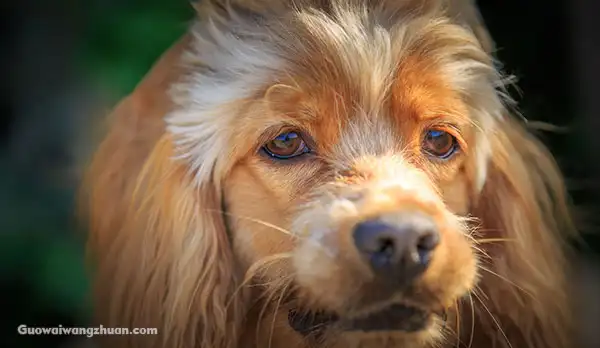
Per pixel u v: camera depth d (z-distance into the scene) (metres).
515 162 0.56
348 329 0.48
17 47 0.76
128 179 0.55
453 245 0.46
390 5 0.51
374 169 0.49
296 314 0.50
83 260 0.67
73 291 0.67
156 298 0.53
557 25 0.80
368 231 0.45
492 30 0.80
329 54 0.49
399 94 0.50
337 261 0.46
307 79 0.49
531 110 0.75
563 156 0.78
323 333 0.49
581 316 0.65
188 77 0.52
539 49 0.80
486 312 0.55
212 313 0.52
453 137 0.51
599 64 0.81
